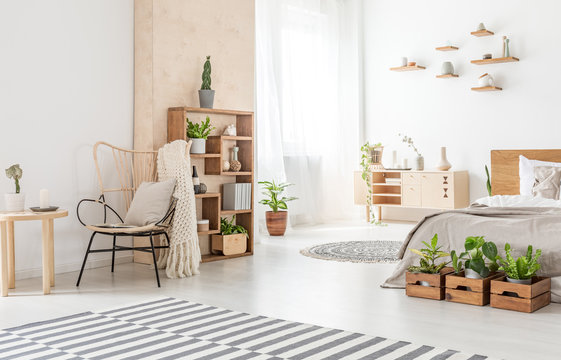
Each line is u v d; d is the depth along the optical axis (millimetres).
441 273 3809
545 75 6746
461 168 7402
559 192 5609
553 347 2768
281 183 6953
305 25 7574
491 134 7156
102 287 4090
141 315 3354
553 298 3605
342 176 8133
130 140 5047
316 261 5086
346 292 3932
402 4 7852
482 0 7184
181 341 2871
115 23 4918
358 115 8164
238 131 5559
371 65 8141
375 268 4762
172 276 4414
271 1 6992
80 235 4727
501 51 7059
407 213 7965
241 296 3826
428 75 7652
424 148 7707
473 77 7281
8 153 4270
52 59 4508
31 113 4391
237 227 5387
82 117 4711
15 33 4289
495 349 2734
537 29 6785
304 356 2643
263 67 6844
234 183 5387
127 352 2707
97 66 4805
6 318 3297
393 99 7957
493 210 4195
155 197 4379
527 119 6883
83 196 4738
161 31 4957
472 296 3570
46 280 3873
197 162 5211
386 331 3033
